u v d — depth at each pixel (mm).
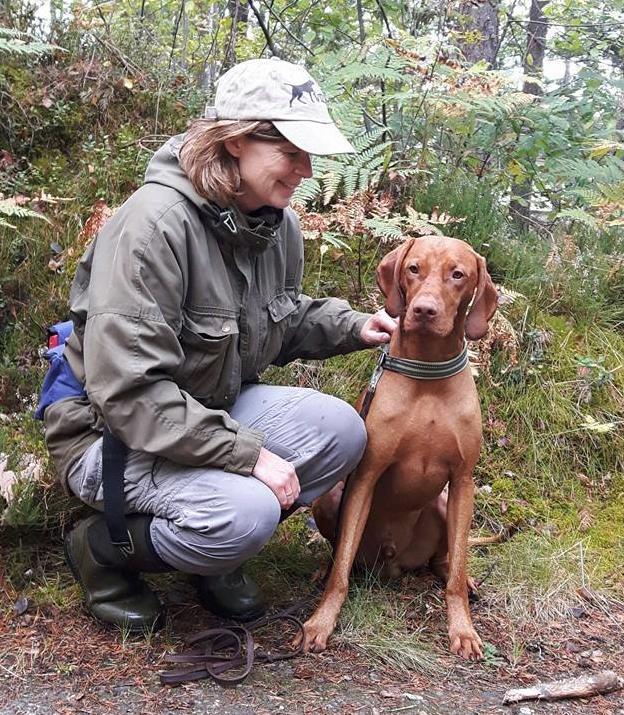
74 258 3781
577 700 2232
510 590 2807
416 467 2533
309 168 2312
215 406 2426
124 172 4203
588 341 4078
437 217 4133
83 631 2379
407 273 2461
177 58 5434
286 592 2711
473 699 2191
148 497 2252
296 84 2219
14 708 2020
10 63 4473
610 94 5770
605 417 3779
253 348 2422
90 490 2355
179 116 4609
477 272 2475
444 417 2484
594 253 4465
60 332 2646
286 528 3062
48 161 4289
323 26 6121
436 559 2898
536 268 4273
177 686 2139
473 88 4348
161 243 2129
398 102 4680
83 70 4559
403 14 5938
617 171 4645
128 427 2127
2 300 3699
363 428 2477
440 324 2338
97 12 5035
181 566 2254
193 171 2199
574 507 3439
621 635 2635
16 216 3896
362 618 2508
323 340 2797
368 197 3834
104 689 2113
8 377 3430
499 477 3523
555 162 4977
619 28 6883
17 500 2627
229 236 2248
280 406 2475
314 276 4023
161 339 2115
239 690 2137
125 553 2303
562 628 2652
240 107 2195
